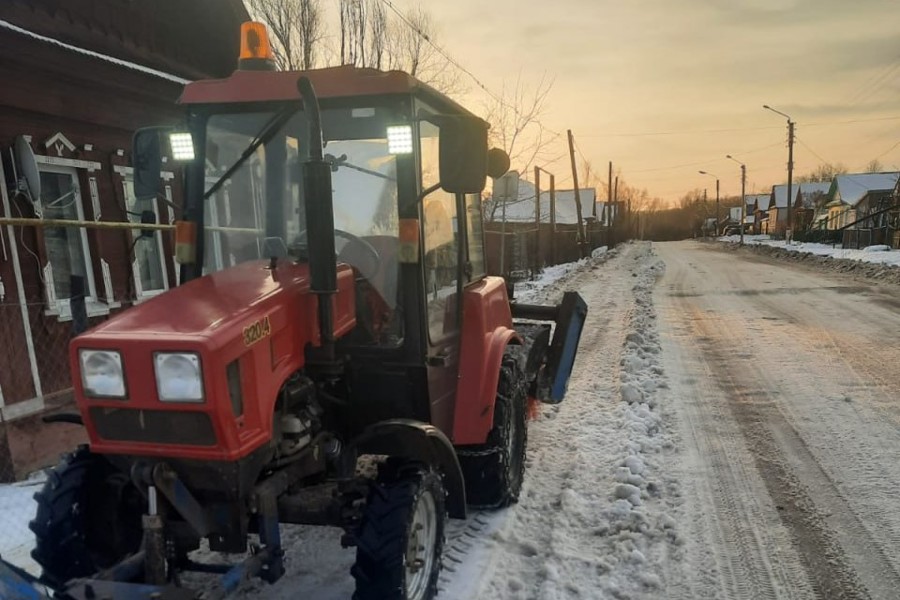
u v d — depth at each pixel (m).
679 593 3.41
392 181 3.31
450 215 3.84
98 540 2.96
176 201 7.70
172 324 2.46
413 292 3.26
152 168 3.48
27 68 5.57
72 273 6.33
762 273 21.45
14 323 5.36
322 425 3.20
